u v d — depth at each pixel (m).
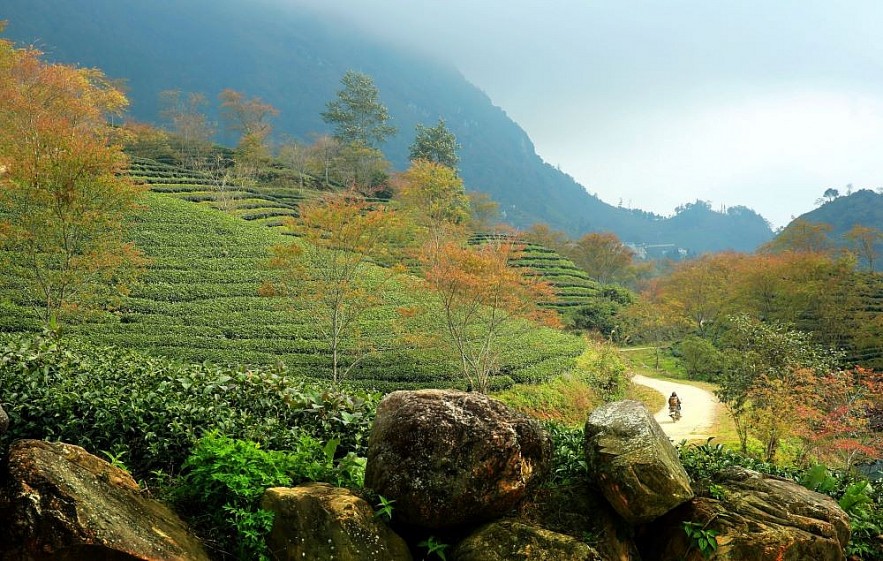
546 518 6.65
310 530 5.49
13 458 4.87
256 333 32.91
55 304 28.73
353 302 31.02
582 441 8.42
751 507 7.06
